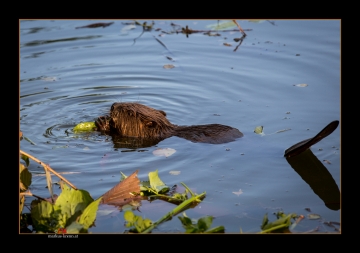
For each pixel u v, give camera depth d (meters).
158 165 9.73
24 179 8.10
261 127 10.97
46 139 11.06
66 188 7.75
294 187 8.86
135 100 13.20
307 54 14.85
